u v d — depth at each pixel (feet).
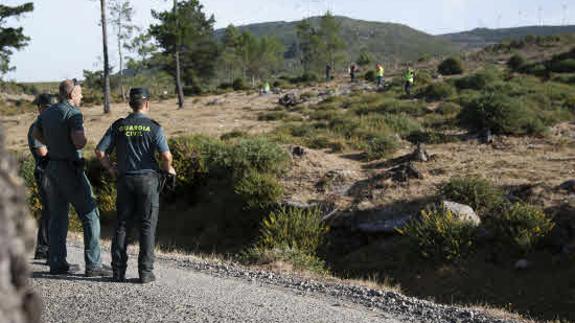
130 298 15.16
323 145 69.21
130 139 16.52
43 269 18.29
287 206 45.70
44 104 18.93
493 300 30.94
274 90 166.81
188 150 56.49
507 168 50.19
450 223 36.55
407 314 18.15
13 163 2.92
